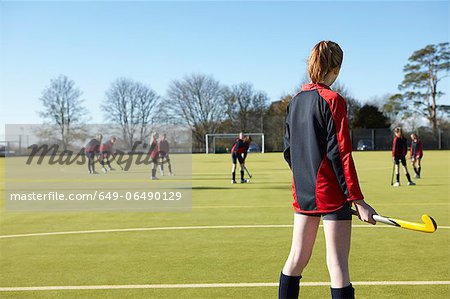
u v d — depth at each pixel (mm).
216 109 86750
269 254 7539
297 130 4195
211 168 33094
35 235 9555
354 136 74500
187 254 7598
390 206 13164
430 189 17859
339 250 4004
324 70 4180
